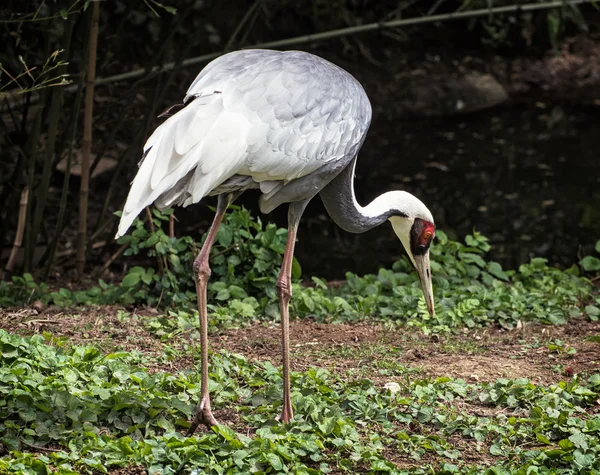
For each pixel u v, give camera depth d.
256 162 8.19
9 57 14.41
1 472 7.08
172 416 8.48
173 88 22.88
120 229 7.55
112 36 16.16
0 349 8.97
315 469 7.77
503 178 21.72
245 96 8.19
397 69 27.56
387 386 9.62
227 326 11.65
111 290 12.94
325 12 27.05
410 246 10.74
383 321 12.31
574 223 18.98
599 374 10.09
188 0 23.84
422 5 29.47
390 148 23.83
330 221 19.41
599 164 22.83
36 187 16.06
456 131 25.44
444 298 12.72
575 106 27.78
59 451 7.61
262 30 26.42
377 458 7.90
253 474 7.44
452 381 9.87
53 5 14.95
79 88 13.83
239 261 12.83
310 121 8.48
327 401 9.12
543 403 9.16
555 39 28.28
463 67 28.38
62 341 10.02
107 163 19.48
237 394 9.19
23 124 15.03
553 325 12.27
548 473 7.85
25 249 14.46
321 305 12.50
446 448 8.38
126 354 9.59
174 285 12.60
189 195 7.97
